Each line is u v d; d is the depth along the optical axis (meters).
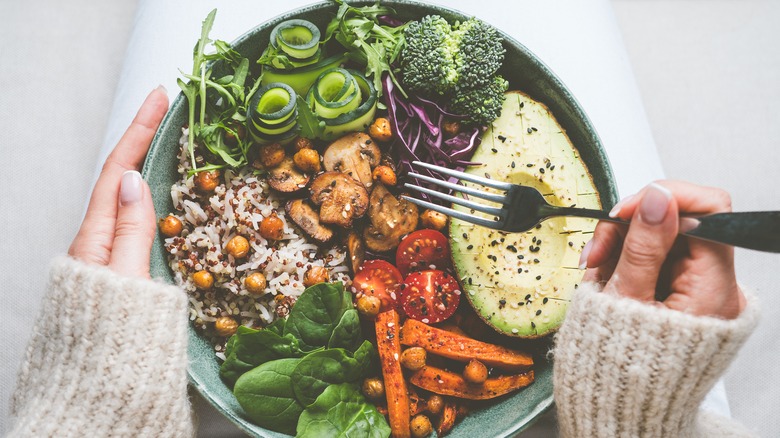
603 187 0.38
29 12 0.55
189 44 0.44
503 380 0.39
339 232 0.41
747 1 0.56
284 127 0.39
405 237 0.41
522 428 0.36
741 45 0.56
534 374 0.40
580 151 0.40
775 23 0.56
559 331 0.36
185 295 0.36
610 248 0.37
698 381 0.33
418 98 0.41
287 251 0.40
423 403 0.40
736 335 0.32
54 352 0.35
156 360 0.35
